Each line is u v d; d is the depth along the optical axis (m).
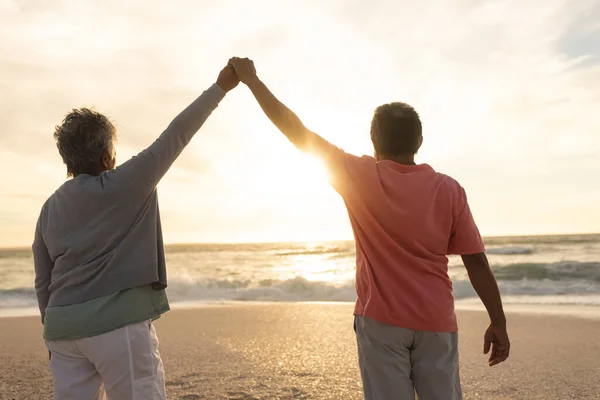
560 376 4.57
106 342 1.91
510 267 19.38
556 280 16.41
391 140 1.99
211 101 2.09
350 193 1.90
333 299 13.83
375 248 1.89
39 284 2.12
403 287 1.84
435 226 1.87
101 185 1.94
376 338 1.86
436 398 1.85
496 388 4.23
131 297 1.96
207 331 7.25
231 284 16.33
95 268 1.94
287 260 38.31
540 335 6.71
